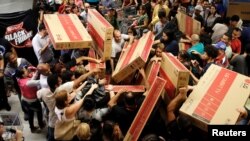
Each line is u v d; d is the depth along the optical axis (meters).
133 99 4.13
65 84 4.74
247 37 6.97
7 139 4.53
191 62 5.31
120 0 11.30
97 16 5.79
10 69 6.30
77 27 5.70
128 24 8.94
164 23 7.54
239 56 5.65
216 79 4.35
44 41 6.59
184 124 3.88
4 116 5.14
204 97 4.09
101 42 5.27
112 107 4.28
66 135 4.23
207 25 8.63
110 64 5.39
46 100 4.78
